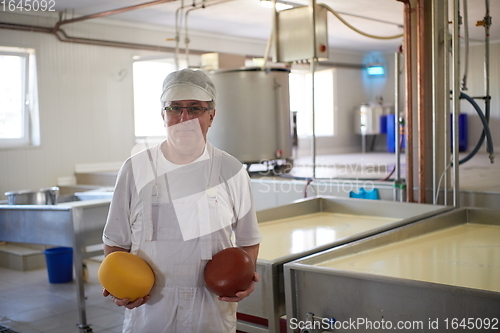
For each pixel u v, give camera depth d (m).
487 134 4.14
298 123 11.23
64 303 4.33
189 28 8.64
